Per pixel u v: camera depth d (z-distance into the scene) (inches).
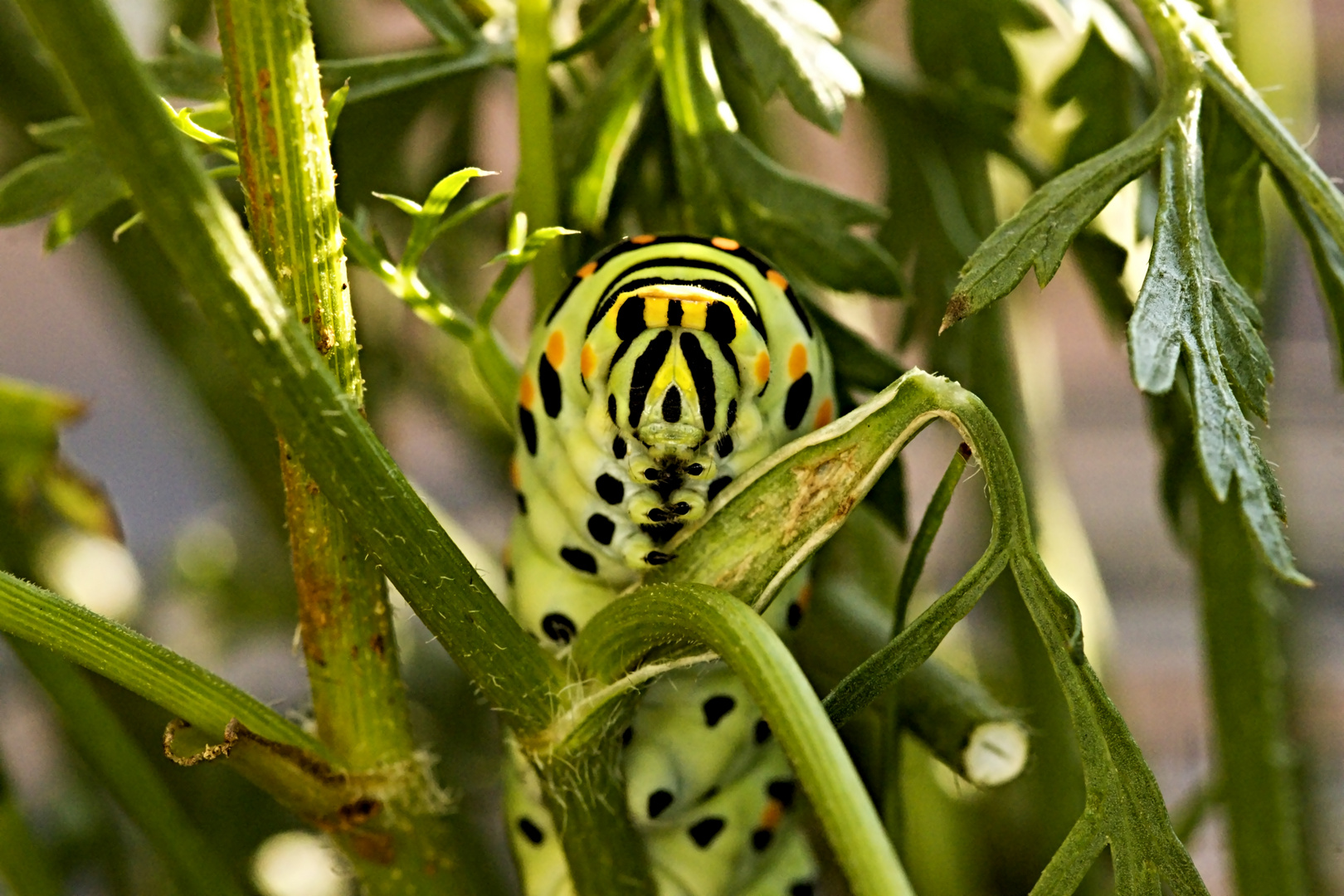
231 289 4.8
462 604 5.0
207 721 5.1
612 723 5.1
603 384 5.1
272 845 6.7
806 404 5.2
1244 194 5.3
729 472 5.1
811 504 5.0
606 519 5.2
